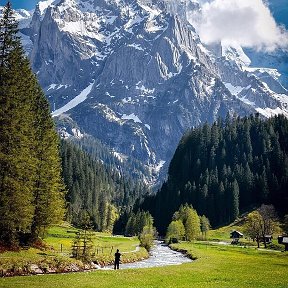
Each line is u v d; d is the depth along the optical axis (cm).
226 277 4569
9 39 5222
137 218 17525
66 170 18712
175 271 5069
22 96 5584
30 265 4738
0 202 5122
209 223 19075
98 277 4156
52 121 7225
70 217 16962
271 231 15712
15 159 5084
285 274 5191
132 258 7425
